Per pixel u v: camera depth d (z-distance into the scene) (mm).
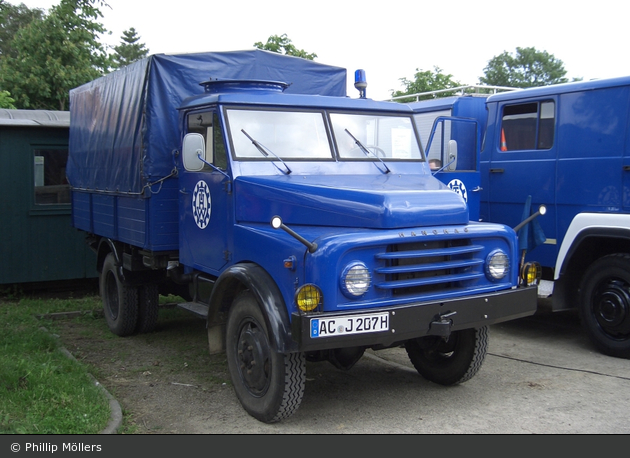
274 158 5176
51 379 5098
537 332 7441
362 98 5789
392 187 4633
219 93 5707
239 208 5000
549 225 7035
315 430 4500
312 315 3918
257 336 4586
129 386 5566
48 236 10430
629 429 4453
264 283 4379
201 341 7277
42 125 10211
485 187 7801
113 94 7273
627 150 6242
